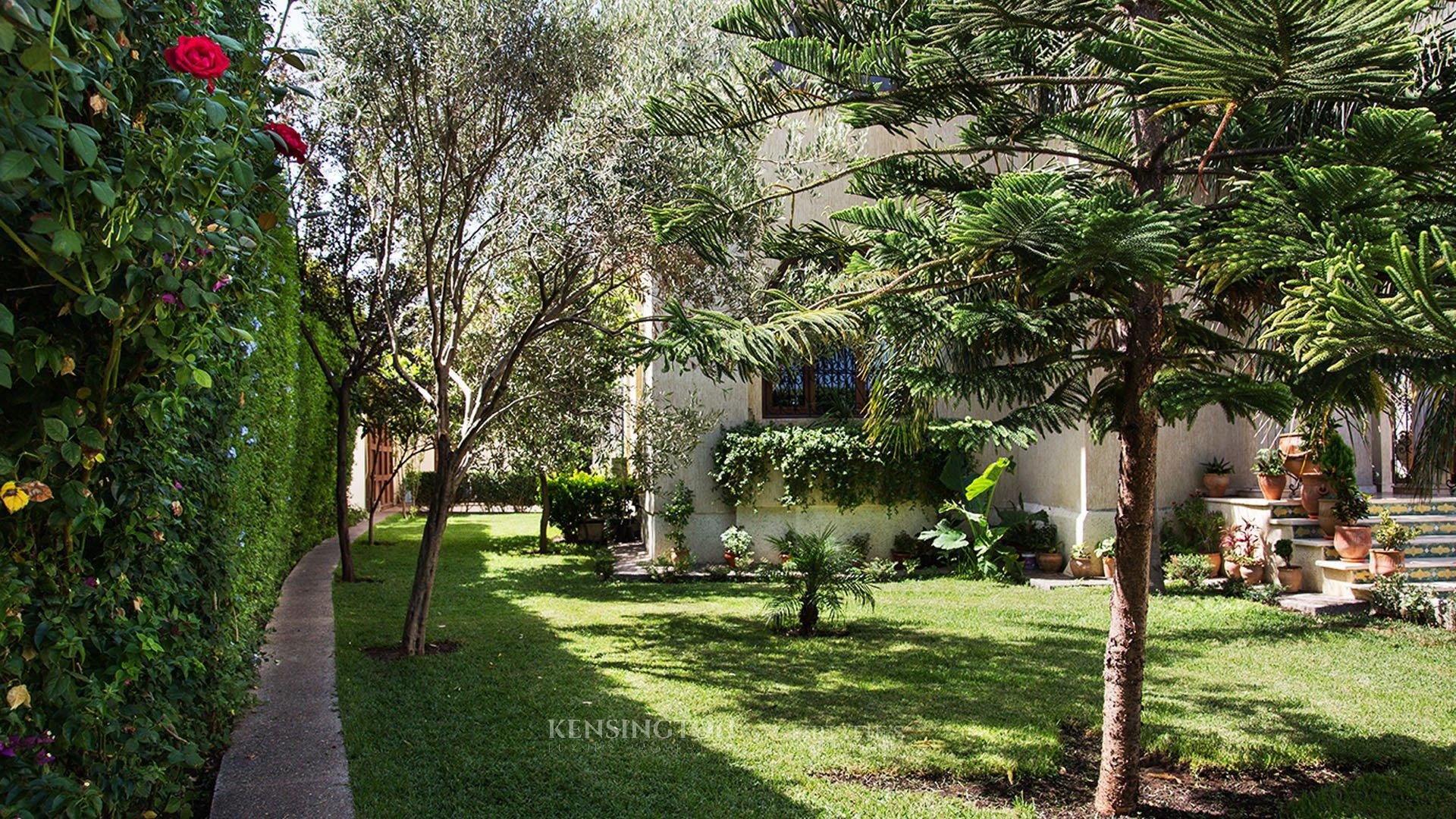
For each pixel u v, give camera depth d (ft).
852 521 39.06
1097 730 16.19
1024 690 18.67
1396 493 31.99
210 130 8.05
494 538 51.31
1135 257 8.45
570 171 20.03
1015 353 13.04
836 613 25.46
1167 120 12.67
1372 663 21.24
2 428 6.59
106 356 7.19
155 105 6.88
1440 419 8.30
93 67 6.46
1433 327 6.31
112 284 6.82
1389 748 15.15
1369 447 31.99
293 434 28.86
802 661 21.33
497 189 21.66
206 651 12.82
